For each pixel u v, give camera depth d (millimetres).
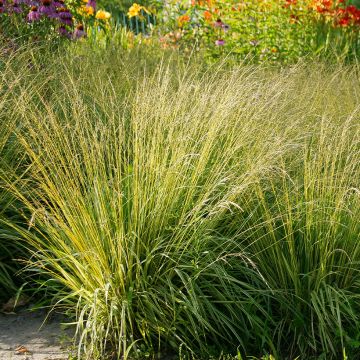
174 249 5457
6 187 6270
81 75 8180
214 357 5145
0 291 5953
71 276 5500
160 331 5238
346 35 14430
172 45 12828
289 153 6211
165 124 6047
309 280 5418
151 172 5559
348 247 5543
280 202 5719
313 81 8461
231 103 5914
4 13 9430
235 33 13930
